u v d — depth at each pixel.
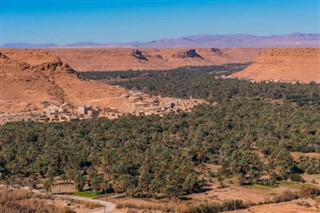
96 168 164.62
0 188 142.62
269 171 159.38
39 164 159.12
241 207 128.75
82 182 144.62
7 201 122.19
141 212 123.06
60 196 137.50
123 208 126.75
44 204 124.00
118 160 158.38
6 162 164.75
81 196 139.00
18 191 136.00
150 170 153.12
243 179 150.62
